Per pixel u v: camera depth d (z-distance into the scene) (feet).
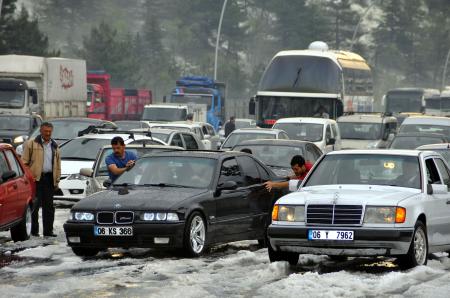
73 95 403.95
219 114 525.75
